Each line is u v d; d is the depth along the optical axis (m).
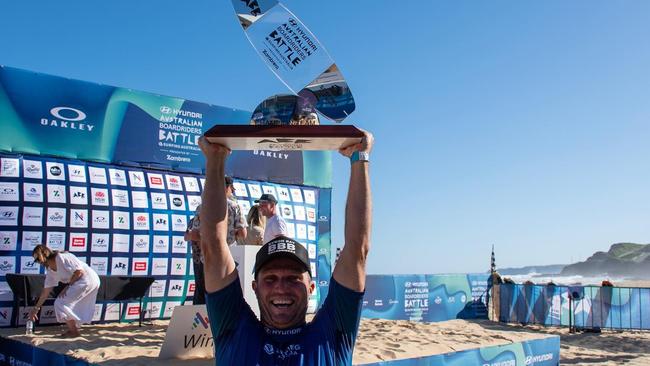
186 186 10.72
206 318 6.29
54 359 6.51
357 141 2.87
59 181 9.29
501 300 15.25
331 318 2.84
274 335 2.79
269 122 3.18
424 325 10.73
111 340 7.28
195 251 7.67
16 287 8.25
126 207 9.87
